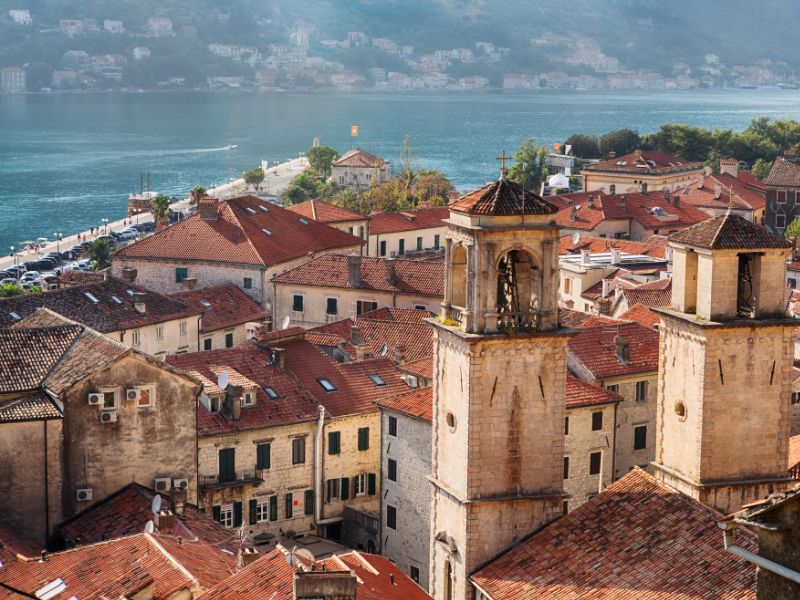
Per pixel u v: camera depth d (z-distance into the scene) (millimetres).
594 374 117250
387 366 123750
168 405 97312
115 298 154875
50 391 95000
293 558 70875
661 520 66938
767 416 74875
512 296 72812
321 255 185375
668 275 178750
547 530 71562
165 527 86312
